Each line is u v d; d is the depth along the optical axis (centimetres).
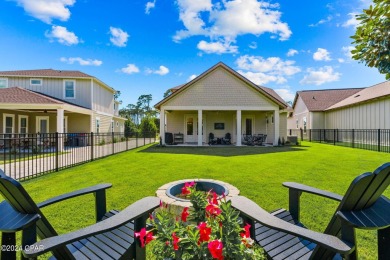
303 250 188
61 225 305
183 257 141
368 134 1522
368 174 146
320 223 305
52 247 135
